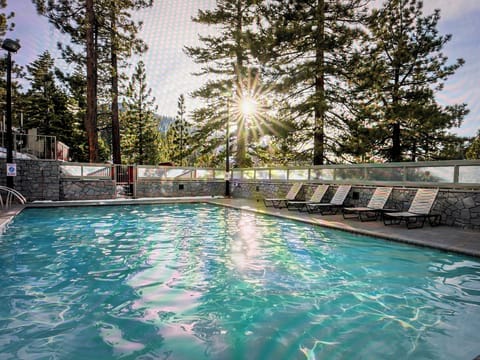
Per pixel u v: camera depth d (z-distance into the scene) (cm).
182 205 1300
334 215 948
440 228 699
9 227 776
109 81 1953
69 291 389
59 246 611
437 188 754
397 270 461
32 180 1220
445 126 1330
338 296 374
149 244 634
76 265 493
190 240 671
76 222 878
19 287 401
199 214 1057
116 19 1661
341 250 575
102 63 1886
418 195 765
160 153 3684
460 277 428
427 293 379
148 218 970
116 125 1867
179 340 278
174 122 3578
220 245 625
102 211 1094
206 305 352
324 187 1073
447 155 1514
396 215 699
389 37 1430
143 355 254
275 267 484
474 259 475
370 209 821
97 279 432
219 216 1012
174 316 325
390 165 880
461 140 1535
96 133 1584
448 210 734
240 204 1250
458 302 353
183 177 1647
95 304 352
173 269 476
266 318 321
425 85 1475
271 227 812
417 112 1248
